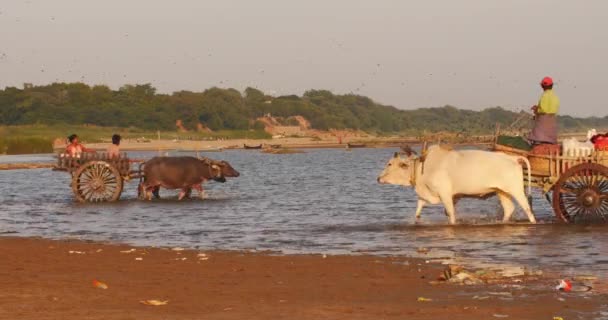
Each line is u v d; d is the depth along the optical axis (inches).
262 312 498.9
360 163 3550.7
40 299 531.2
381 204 1376.7
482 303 532.4
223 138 7495.1
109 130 7121.1
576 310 508.1
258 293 574.9
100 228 1066.1
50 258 758.5
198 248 865.5
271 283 620.7
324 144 7214.6
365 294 572.4
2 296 541.0
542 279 626.8
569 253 764.0
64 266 706.2
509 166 963.3
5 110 7180.1
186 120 7677.2
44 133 6648.6
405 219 1096.2
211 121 7839.6
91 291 568.4
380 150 6013.8
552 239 852.6
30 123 7052.2
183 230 1034.1
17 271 673.6
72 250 828.0
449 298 552.7
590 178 972.6
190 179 1444.4
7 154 4586.6
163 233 1005.8
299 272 675.4
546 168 995.3
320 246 863.1
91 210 1298.0
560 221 983.6
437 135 1195.3
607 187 971.9
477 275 643.5
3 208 1380.4
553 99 999.6
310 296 562.6
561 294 562.3
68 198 1605.6
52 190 1882.4
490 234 901.8
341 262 730.2
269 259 753.0
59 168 1440.7
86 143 6279.5
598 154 975.6
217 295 564.7
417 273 665.6
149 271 679.7
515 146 1013.8
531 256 751.1
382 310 507.8
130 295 557.6
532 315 494.0
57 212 1284.4
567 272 662.5
